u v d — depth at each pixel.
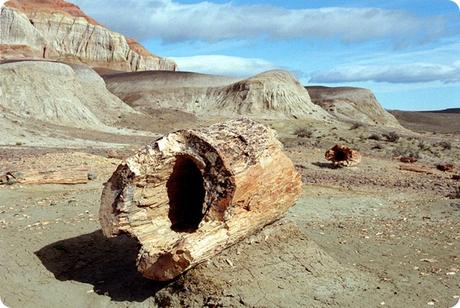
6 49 92.12
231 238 7.15
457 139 51.12
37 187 14.45
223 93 74.12
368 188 17.95
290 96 70.56
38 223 10.34
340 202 14.70
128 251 8.91
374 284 7.69
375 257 9.36
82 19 119.31
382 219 12.90
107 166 18.19
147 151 7.22
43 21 115.06
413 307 6.93
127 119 51.94
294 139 39.31
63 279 8.02
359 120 78.69
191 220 7.87
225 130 7.64
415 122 104.12
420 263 9.09
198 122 56.59
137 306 7.16
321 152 28.98
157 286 7.38
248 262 7.37
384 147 36.50
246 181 7.13
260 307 6.57
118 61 121.56
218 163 7.05
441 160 32.94
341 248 9.80
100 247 9.10
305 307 6.66
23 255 8.61
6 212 11.32
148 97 75.44
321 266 7.89
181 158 7.34
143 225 7.30
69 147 29.34
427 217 13.34
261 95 69.94
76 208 11.76
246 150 7.38
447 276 8.31
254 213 7.47
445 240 10.79
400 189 18.28
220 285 6.93
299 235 8.41
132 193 7.16
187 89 76.19
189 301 6.89
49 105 43.09
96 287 7.77
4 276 7.86
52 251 8.80
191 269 7.09
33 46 96.50
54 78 46.34
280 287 7.09
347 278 7.73
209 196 7.11
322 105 84.62
